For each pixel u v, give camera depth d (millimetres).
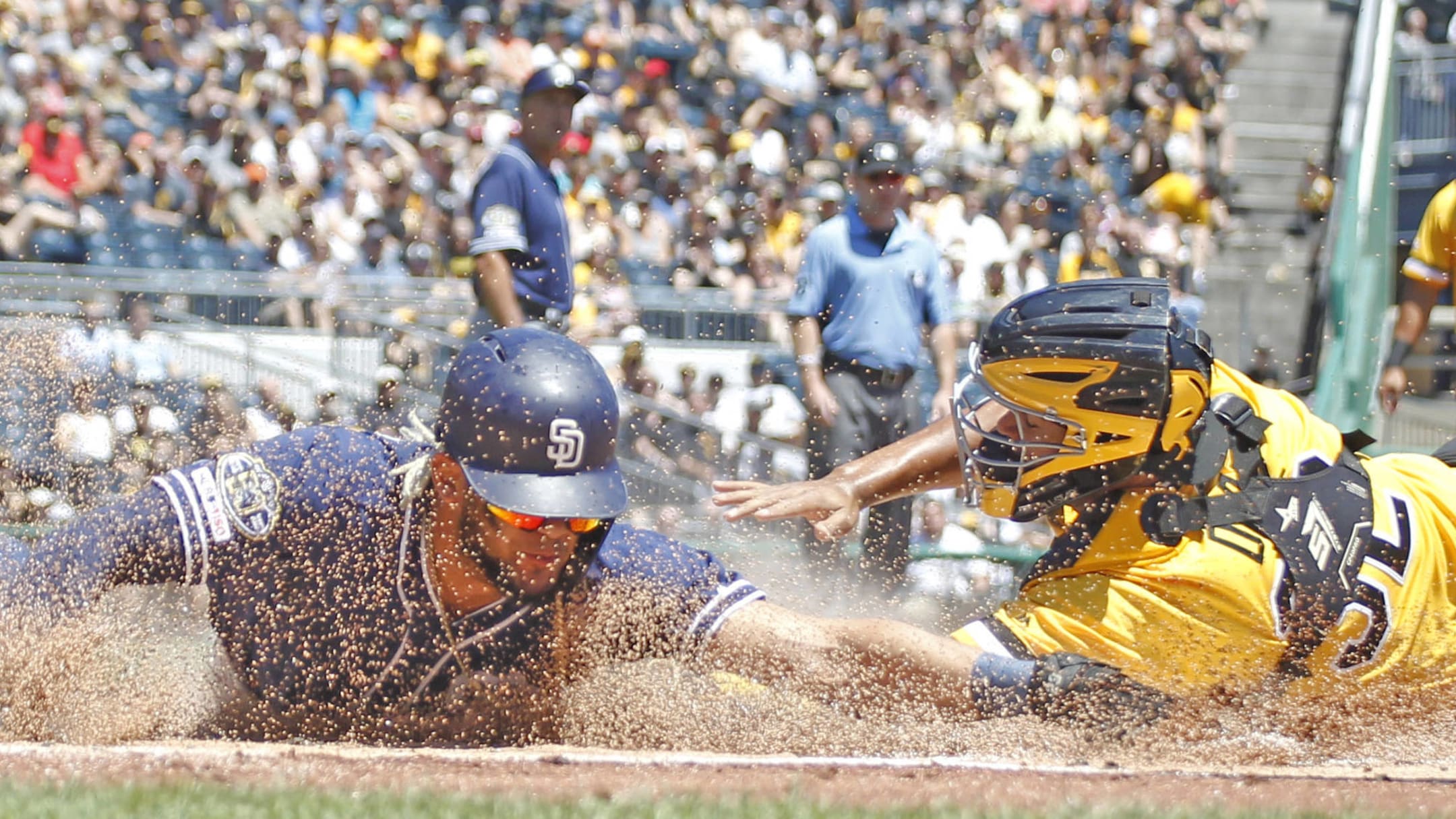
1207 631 11289
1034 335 11227
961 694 11125
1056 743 10906
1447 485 12367
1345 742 11578
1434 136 51719
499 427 10352
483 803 7605
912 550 28188
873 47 59250
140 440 33656
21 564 11039
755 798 8047
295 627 11219
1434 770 9766
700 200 49719
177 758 8664
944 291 25609
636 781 8430
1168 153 57125
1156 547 11398
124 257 42688
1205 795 8609
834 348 25031
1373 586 11562
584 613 11312
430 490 10750
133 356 35031
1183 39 62594
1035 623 11516
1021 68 59312
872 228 25188
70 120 44156
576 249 45312
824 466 25203
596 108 53781
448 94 52062
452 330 37938
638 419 36656
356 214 44562
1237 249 56406
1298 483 11680
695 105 56750
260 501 10961
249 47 48688
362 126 48844
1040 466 11680
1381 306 41469
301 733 11469
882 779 8648
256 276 37812
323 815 7246
